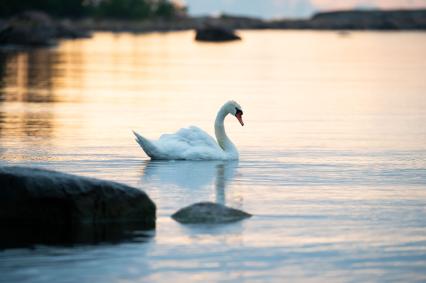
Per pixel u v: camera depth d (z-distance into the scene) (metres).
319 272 10.49
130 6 168.88
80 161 18.19
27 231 12.04
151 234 11.95
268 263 10.78
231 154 18.67
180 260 10.84
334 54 76.44
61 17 160.25
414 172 17.30
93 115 28.08
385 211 13.58
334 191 15.17
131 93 37.16
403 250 11.41
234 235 11.98
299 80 46.41
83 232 12.00
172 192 14.84
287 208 13.69
